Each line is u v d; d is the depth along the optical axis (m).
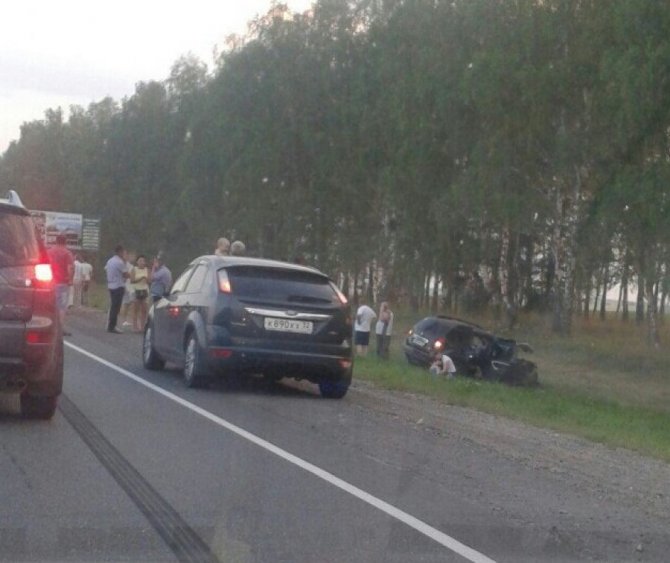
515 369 30.23
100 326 28.02
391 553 7.52
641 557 7.89
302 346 14.99
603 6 35.47
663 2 32.44
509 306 49.81
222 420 12.70
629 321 66.00
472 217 41.97
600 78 34.12
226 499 8.80
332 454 11.03
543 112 37.62
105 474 9.46
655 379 35.25
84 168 85.88
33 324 11.01
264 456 10.65
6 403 13.10
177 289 16.97
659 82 31.98
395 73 46.38
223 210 60.75
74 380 15.73
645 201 32.38
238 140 56.72
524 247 50.91
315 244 56.72
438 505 9.06
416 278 48.97
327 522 8.24
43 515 8.01
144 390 15.04
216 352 14.80
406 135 44.06
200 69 73.81
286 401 14.95
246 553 7.33
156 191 74.88
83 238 56.91
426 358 30.03
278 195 56.25
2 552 7.06
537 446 13.05
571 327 46.00
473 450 12.10
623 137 33.03
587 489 10.37
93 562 6.96
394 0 50.03
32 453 10.21
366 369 20.64
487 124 40.25
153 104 77.06
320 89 54.38
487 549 7.78
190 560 7.10
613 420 20.23
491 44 39.06
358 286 61.69
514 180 39.72
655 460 13.04
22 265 11.02
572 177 39.25
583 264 39.97
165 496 8.79
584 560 7.69
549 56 37.53
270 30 57.00
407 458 11.17
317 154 53.66
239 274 15.19
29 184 99.88
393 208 47.88
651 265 34.66
